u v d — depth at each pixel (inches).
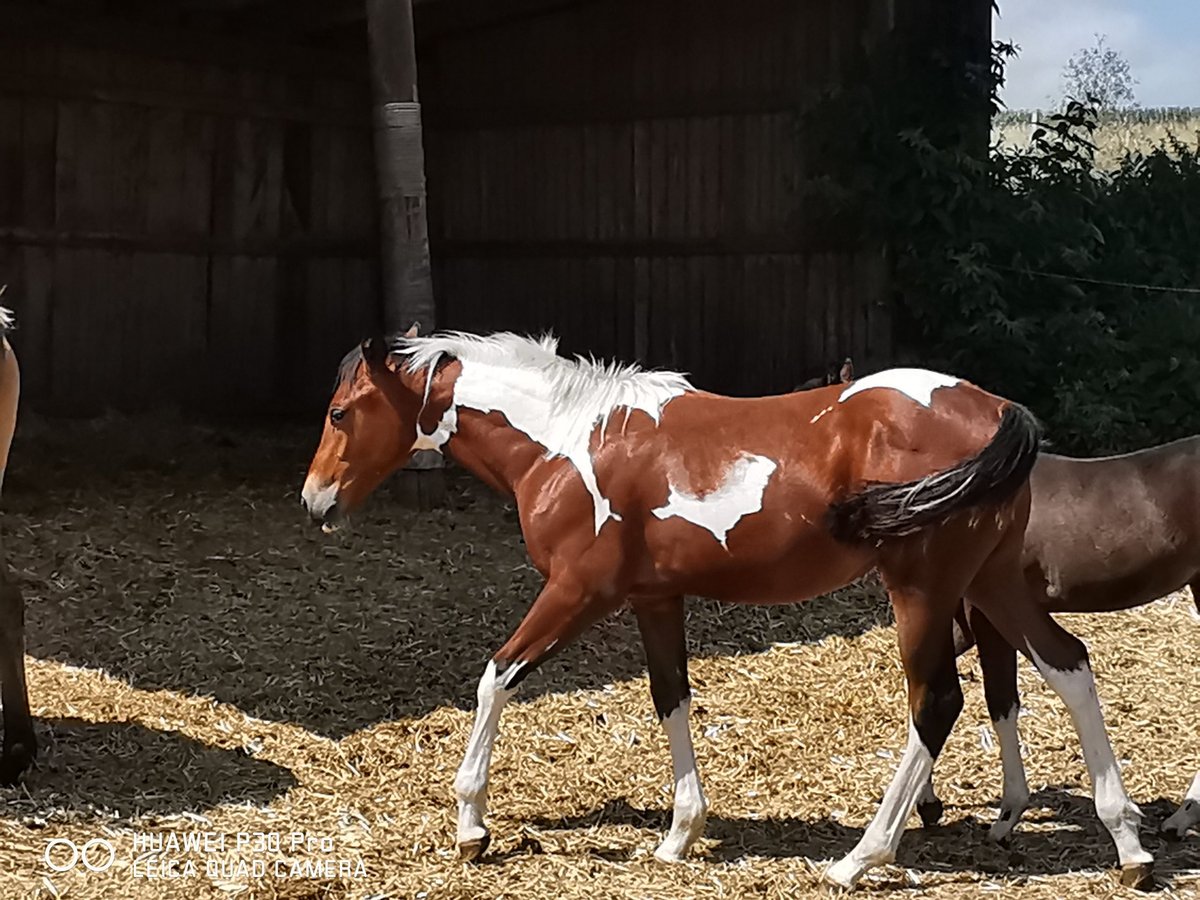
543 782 169.8
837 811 162.6
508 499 317.4
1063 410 340.8
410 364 152.9
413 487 303.1
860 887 140.0
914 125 363.6
